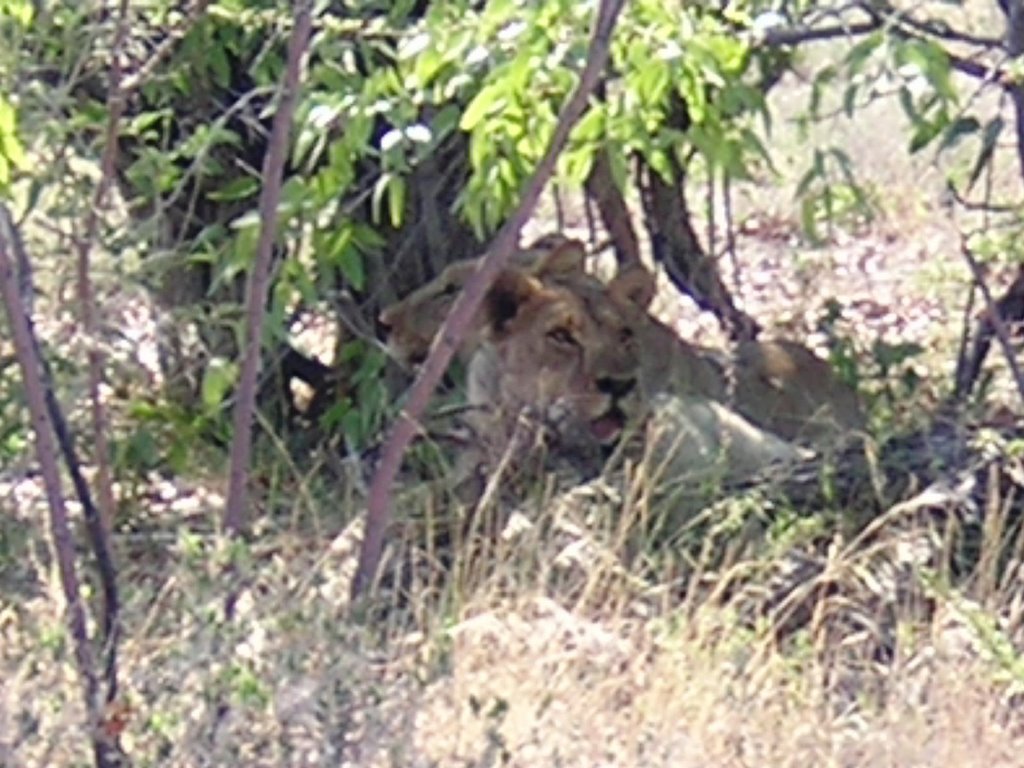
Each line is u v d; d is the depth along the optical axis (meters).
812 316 18.20
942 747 9.61
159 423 13.08
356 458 13.01
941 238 19.88
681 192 15.46
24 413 11.62
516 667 9.78
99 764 8.39
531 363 12.58
